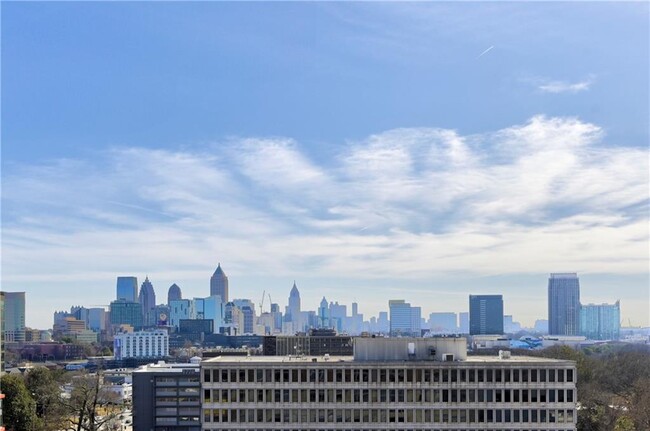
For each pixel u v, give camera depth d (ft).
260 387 519.60
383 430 516.32
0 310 636.89
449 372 519.60
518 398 517.55
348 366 521.65
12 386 647.97
